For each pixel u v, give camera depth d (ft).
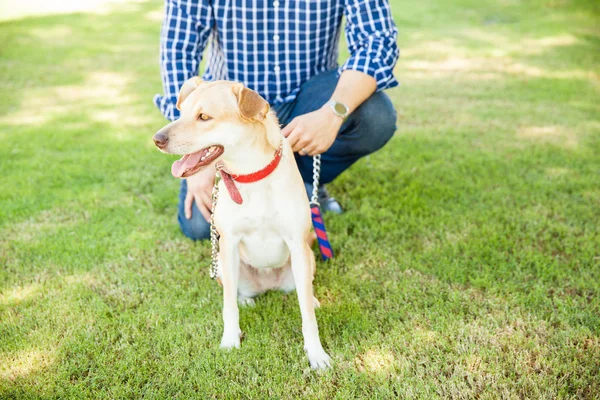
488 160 14.66
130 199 13.07
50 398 7.17
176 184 13.91
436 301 8.96
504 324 8.38
